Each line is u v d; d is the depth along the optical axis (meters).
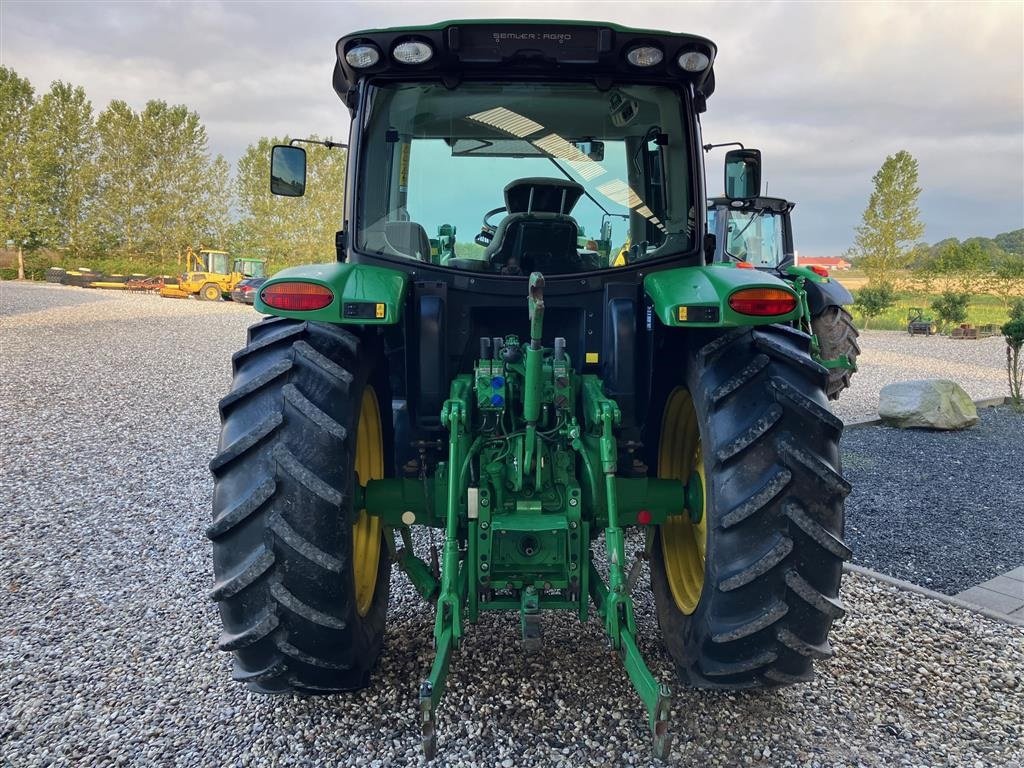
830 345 7.76
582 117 2.92
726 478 2.33
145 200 51.88
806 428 2.33
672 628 2.91
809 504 2.27
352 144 2.91
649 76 2.87
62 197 49.31
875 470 6.30
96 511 5.02
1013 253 41.34
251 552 2.27
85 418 8.17
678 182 2.95
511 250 2.93
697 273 2.66
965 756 2.45
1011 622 3.40
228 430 2.35
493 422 2.64
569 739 2.49
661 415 3.22
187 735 2.55
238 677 2.43
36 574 3.95
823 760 2.41
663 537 3.15
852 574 3.96
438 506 2.71
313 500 2.27
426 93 2.90
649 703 1.99
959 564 4.23
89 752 2.46
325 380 2.38
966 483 5.91
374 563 3.06
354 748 2.46
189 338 16.91
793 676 2.41
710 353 2.55
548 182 2.92
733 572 2.29
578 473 2.69
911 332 25.39
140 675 2.94
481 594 2.51
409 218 2.92
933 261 39.69
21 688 2.85
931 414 7.87
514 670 2.90
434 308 2.80
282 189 3.53
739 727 2.56
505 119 2.91
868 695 2.79
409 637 3.19
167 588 3.78
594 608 2.63
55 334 16.72
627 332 2.79
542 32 2.75
